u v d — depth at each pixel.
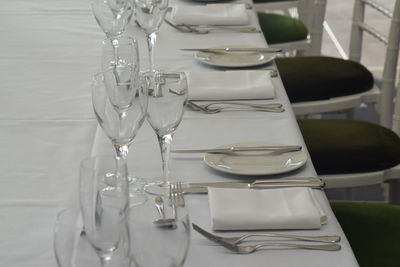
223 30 2.23
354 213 1.64
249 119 1.58
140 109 1.23
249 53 1.97
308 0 3.65
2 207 1.21
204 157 1.36
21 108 1.66
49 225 1.15
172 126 1.25
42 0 2.64
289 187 1.24
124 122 1.23
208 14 2.29
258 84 1.71
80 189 0.83
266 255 1.04
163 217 0.86
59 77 1.88
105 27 1.85
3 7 2.54
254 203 1.16
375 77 4.19
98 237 0.84
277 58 2.80
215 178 1.31
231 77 1.75
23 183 1.30
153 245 0.84
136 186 1.26
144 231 0.83
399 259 1.49
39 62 1.99
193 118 1.59
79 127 1.56
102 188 0.84
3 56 2.04
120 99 1.21
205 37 2.18
